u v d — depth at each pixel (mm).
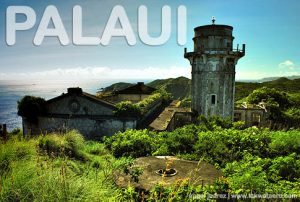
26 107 23641
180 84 148625
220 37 35500
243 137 12398
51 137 9648
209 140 12305
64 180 4688
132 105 22969
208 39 35781
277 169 8750
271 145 11906
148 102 29047
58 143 9398
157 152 11977
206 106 36875
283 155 11516
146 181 6453
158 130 21859
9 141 7121
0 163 5758
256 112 41500
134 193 5355
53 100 24312
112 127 22734
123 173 6945
